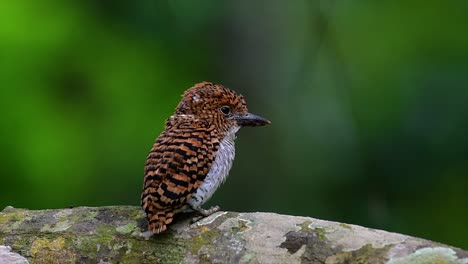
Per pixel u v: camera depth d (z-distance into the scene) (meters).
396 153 15.85
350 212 15.76
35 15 17.67
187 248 6.68
